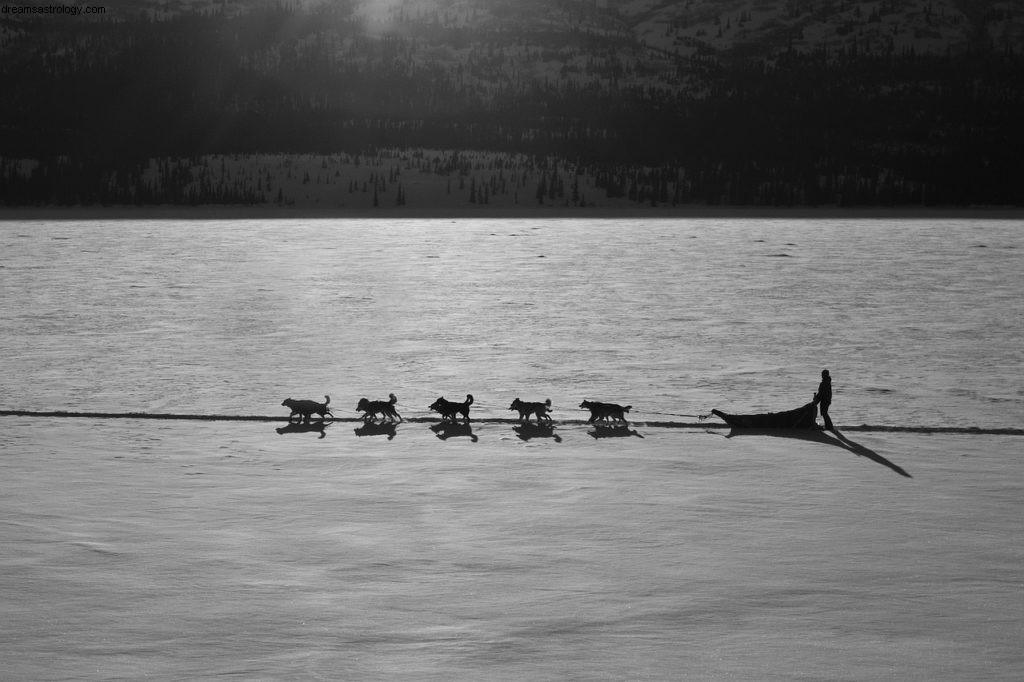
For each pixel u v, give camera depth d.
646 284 96.12
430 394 40.91
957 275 105.19
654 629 17.41
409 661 16.12
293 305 77.06
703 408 38.31
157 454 30.47
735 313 71.81
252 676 15.57
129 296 83.75
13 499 25.25
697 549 21.58
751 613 18.09
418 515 24.03
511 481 27.34
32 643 16.77
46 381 44.03
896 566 20.55
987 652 16.50
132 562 20.67
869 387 43.12
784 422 34.47
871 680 15.50
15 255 139.25
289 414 36.78
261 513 24.16
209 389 42.09
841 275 105.88
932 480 27.59
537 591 19.14
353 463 29.39
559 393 41.25
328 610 18.22
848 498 25.69
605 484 27.00
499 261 128.75
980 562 20.80
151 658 16.22
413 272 110.75
